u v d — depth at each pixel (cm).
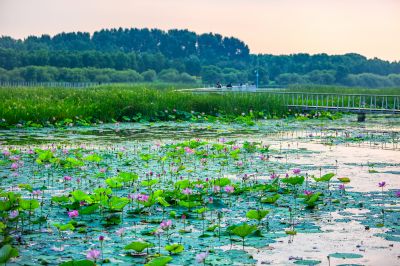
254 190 900
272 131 2073
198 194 855
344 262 562
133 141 1673
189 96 2912
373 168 1181
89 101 2598
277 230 684
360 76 11469
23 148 1467
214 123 2456
